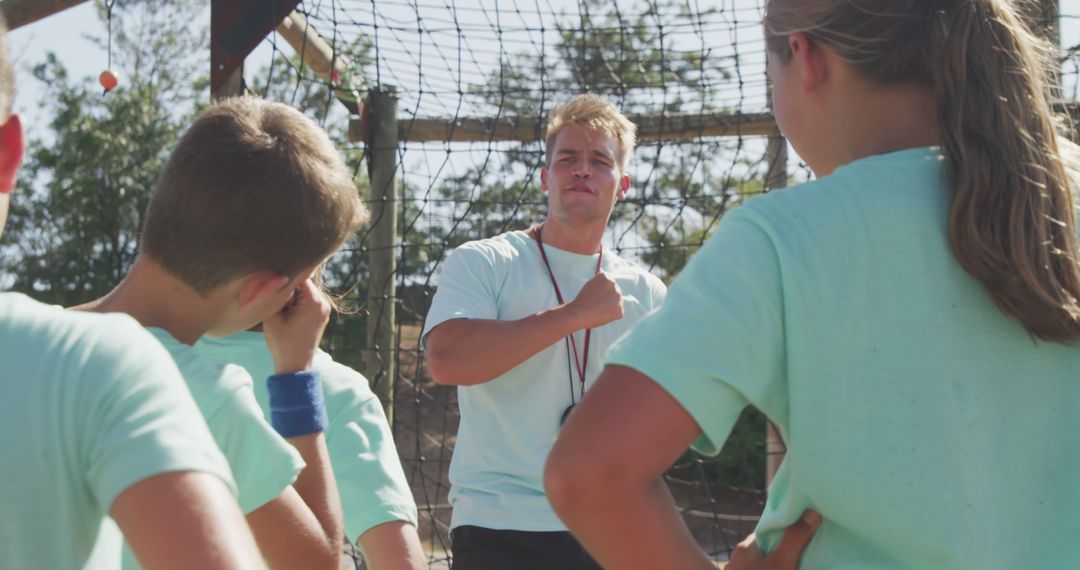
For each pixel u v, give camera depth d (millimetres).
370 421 1927
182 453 900
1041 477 1124
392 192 4277
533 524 2727
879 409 1104
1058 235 1145
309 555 1373
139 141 16375
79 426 903
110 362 930
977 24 1188
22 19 3656
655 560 1062
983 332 1130
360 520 1829
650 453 1062
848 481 1104
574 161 3051
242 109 1416
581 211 3014
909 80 1214
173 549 859
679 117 4293
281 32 3975
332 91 4250
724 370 1088
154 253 1350
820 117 1281
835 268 1129
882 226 1143
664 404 1071
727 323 1101
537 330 2752
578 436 1070
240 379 1371
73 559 909
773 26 1310
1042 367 1144
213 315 1383
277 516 1341
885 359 1110
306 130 1450
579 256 3064
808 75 1266
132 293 1366
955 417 1103
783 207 1179
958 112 1160
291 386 1572
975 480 1099
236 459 1318
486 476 2811
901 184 1170
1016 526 1108
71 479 902
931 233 1145
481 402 2852
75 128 16156
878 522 1106
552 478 1064
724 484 8172
